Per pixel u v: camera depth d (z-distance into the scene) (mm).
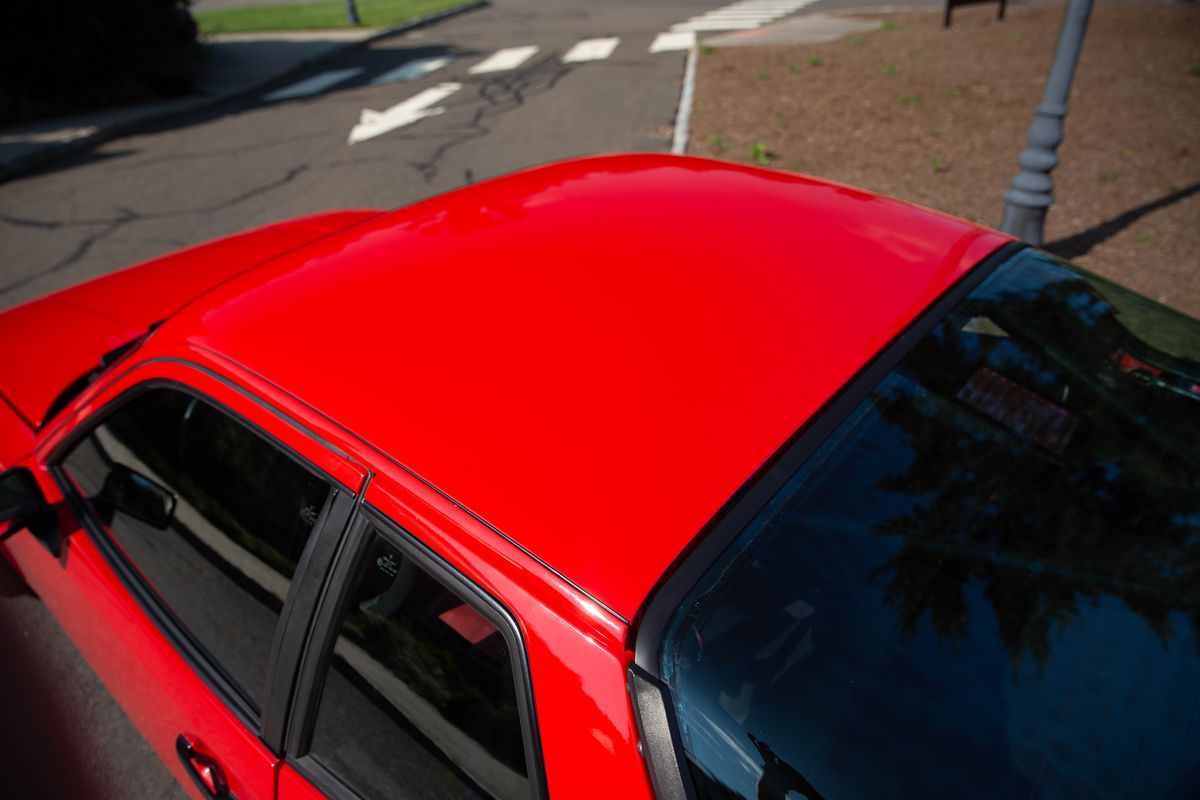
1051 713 1255
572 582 1237
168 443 1986
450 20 20906
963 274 1890
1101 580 1421
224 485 1836
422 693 1504
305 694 1686
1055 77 5156
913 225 2059
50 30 12766
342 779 1674
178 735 2168
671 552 1243
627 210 2025
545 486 1345
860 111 10328
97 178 9961
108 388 2156
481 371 1557
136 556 2207
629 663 1180
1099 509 1527
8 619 3416
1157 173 7633
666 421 1418
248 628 1850
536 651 1253
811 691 1219
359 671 1595
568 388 1489
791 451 1392
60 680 3156
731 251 1832
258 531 1767
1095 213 6844
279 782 1759
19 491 2262
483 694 1412
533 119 10766
